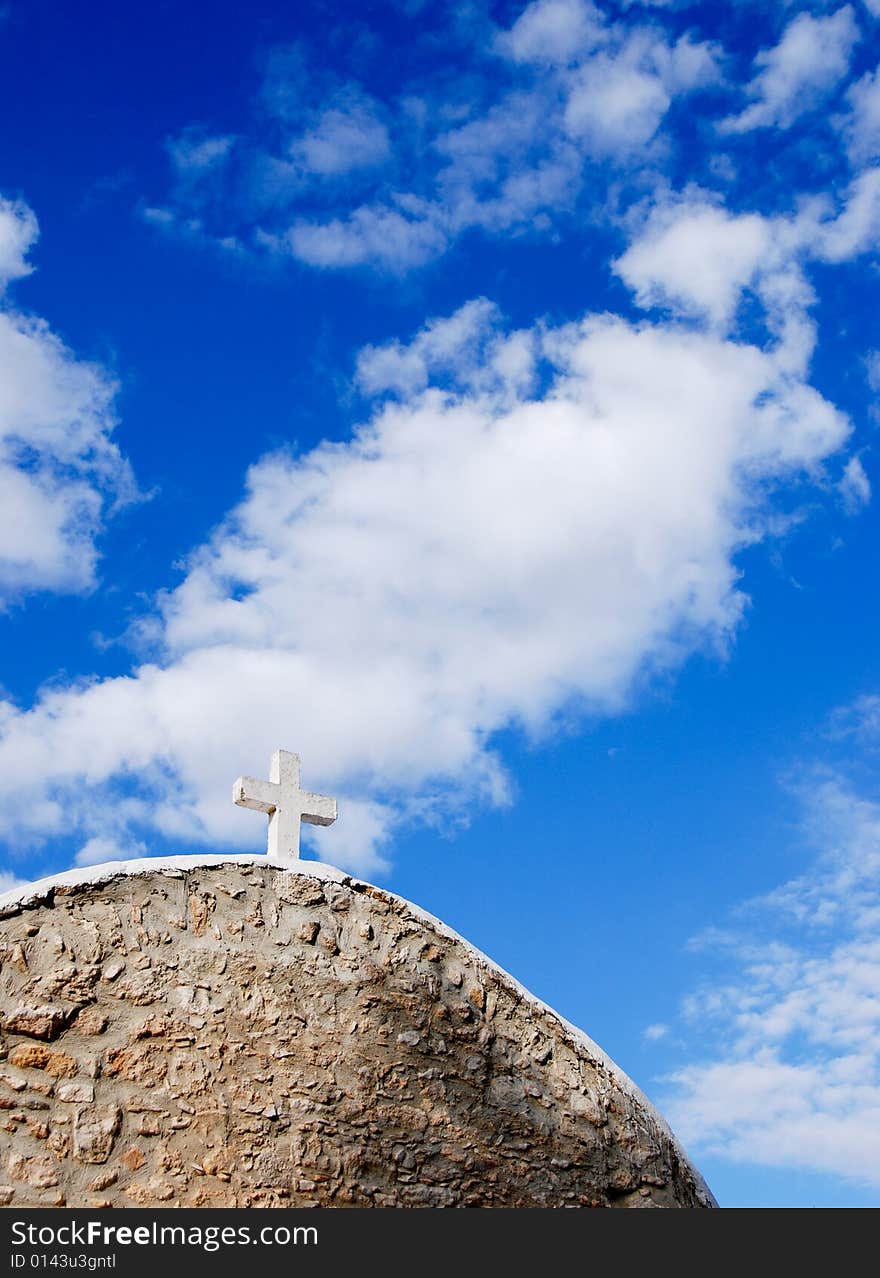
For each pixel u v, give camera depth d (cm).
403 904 1134
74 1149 921
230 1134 966
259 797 1145
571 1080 1122
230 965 1034
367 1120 1019
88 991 978
